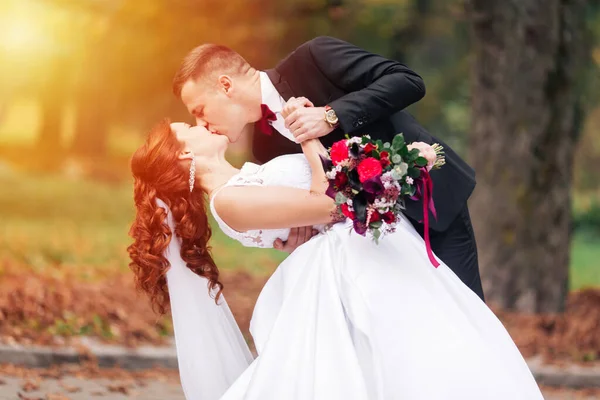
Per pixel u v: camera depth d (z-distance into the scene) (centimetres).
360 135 433
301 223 382
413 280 380
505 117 1092
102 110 3056
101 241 1617
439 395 354
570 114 1104
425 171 383
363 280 375
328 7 2034
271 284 405
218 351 417
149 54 2538
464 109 2664
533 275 1092
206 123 414
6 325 879
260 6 2069
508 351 379
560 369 874
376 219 369
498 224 1098
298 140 393
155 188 404
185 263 413
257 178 391
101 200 2180
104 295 1006
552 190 1095
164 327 927
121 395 728
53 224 1803
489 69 1099
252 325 401
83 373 796
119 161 3081
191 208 404
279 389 362
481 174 1108
